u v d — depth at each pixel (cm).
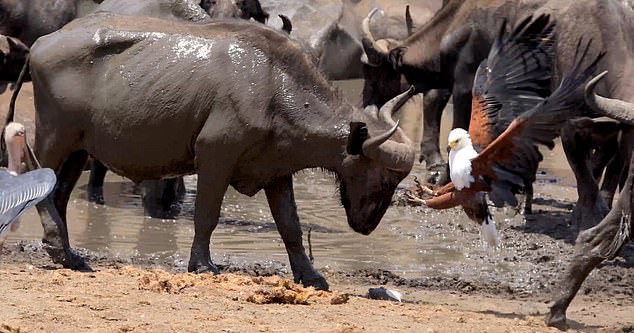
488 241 1770
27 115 3722
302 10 5159
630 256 2605
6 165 3394
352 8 5288
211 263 2272
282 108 2212
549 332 1870
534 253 2678
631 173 1912
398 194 3219
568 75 1719
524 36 1831
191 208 3092
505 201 1728
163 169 2314
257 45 2247
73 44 2322
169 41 2283
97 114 2303
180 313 1781
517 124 1692
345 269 2512
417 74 3394
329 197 3259
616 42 2812
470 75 3275
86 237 2734
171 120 2255
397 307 1970
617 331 1955
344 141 2186
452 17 3325
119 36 2305
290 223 2267
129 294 1894
